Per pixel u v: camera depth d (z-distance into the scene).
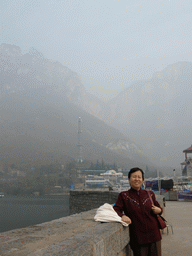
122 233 3.69
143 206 3.78
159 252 3.75
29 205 181.88
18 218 112.50
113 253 3.23
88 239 2.74
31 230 3.74
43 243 2.84
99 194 37.66
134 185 3.88
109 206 4.29
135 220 3.78
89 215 5.34
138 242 3.71
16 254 2.32
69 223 4.25
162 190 25.05
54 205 182.25
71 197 45.62
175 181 28.33
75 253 2.22
